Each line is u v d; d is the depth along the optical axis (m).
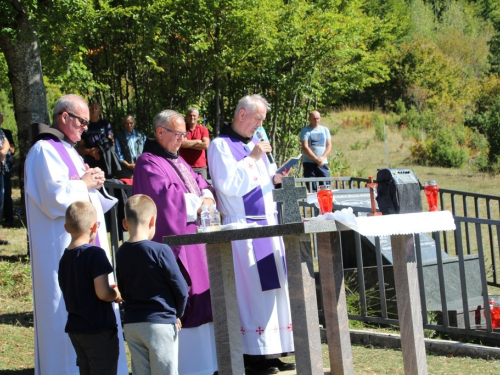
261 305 4.82
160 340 3.83
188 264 4.71
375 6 39.56
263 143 4.93
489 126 20.86
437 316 6.04
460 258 5.43
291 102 15.10
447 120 29.52
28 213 4.70
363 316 5.95
